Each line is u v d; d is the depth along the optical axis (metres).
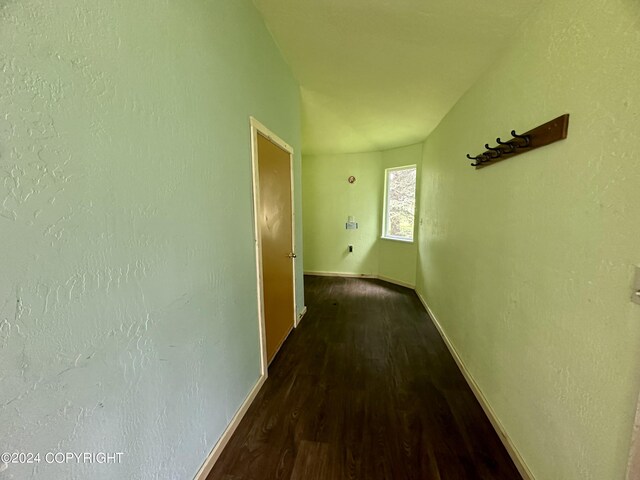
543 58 1.18
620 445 0.80
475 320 1.87
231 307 1.47
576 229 0.97
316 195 5.04
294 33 1.85
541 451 1.14
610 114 0.83
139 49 0.83
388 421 1.58
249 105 1.63
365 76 2.26
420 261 3.86
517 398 1.33
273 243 2.17
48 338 0.62
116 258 0.77
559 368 1.05
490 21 1.40
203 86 1.17
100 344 0.74
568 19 1.02
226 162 1.39
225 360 1.41
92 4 0.68
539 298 1.18
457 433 1.50
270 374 2.04
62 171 0.63
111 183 0.75
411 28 1.61
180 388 1.07
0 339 0.54
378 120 3.20
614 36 0.82
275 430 1.51
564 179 1.03
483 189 1.76
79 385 0.69
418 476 1.26
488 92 1.77
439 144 2.96
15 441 0.57
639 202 0.74
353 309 3.42
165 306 0.97
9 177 0.54
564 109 1.04
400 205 4.52
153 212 0.90
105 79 0.72
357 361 2.23
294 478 1.25
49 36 0.59
